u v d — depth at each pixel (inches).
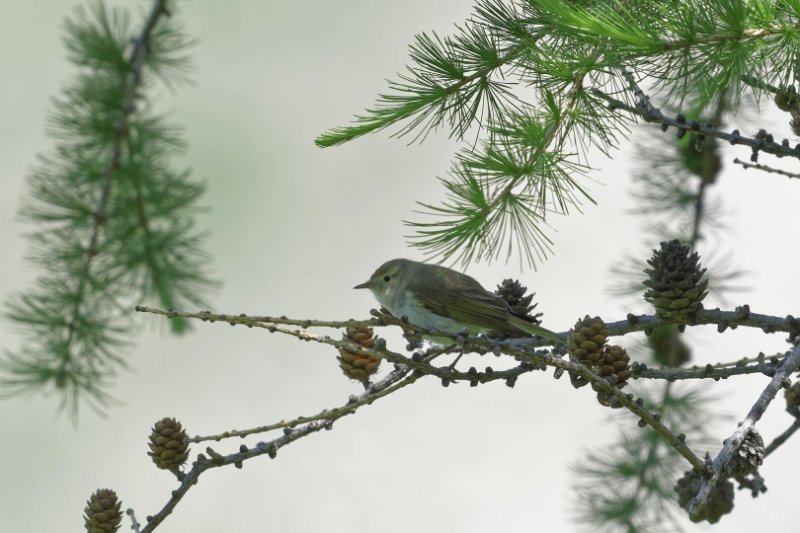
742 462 225.1
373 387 228.5
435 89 228.4
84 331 241.8
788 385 225.5
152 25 242.2
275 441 227.6
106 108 241.1
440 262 225.1
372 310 226.5
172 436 227.3
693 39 225.0
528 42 227.5
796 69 225.6
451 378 227.1
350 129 228.4
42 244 241.8
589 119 227.3
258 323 225.9
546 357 226.2
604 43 225.9
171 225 243.1
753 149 228.1
